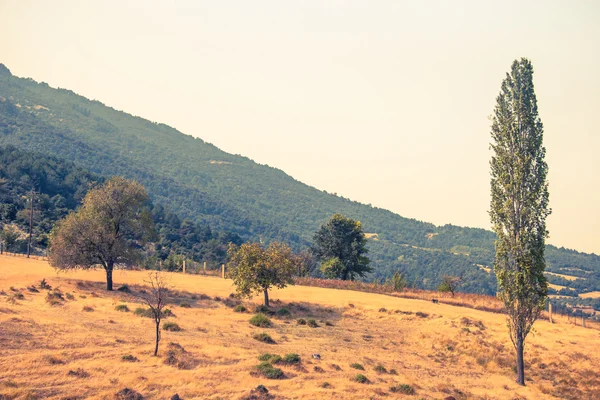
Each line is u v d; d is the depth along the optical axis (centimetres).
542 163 3709
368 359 3750
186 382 2720
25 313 3756
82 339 3256
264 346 3750
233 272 5309
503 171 3762
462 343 4456
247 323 4553
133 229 5431
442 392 3189
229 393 2625
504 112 3784
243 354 3359
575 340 4691
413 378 3412
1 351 2823
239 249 5403
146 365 2919
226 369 2994
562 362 4153
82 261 5128
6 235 9431
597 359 4222
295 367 3183
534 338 4706
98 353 3034
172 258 10550
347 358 3691
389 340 4484
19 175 16338
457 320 5116
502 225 3775
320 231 10662
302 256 10444
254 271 5184
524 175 3691
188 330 3984
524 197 3691
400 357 4003
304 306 5562
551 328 5134
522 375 3669
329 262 10112
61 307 4194
